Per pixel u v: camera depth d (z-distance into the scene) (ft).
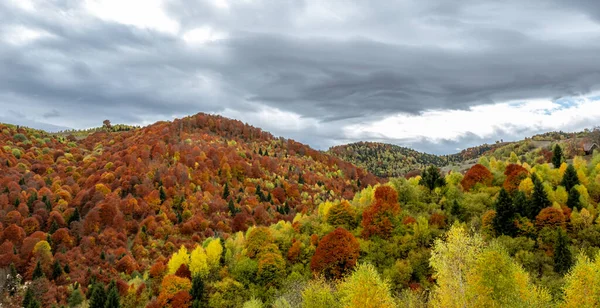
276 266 261.65
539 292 148.05
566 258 206.69
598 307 127.34
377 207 280.10
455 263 124.36
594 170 317.42
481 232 247.91
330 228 299.99
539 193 256.52
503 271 118.62
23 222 410.52
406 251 252.01
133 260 368.27
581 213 237.45
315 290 174.09
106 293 264.11
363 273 138.10
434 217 276.21
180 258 302.04
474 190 318.24
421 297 185.26
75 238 401.90
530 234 239.91
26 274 324.60
